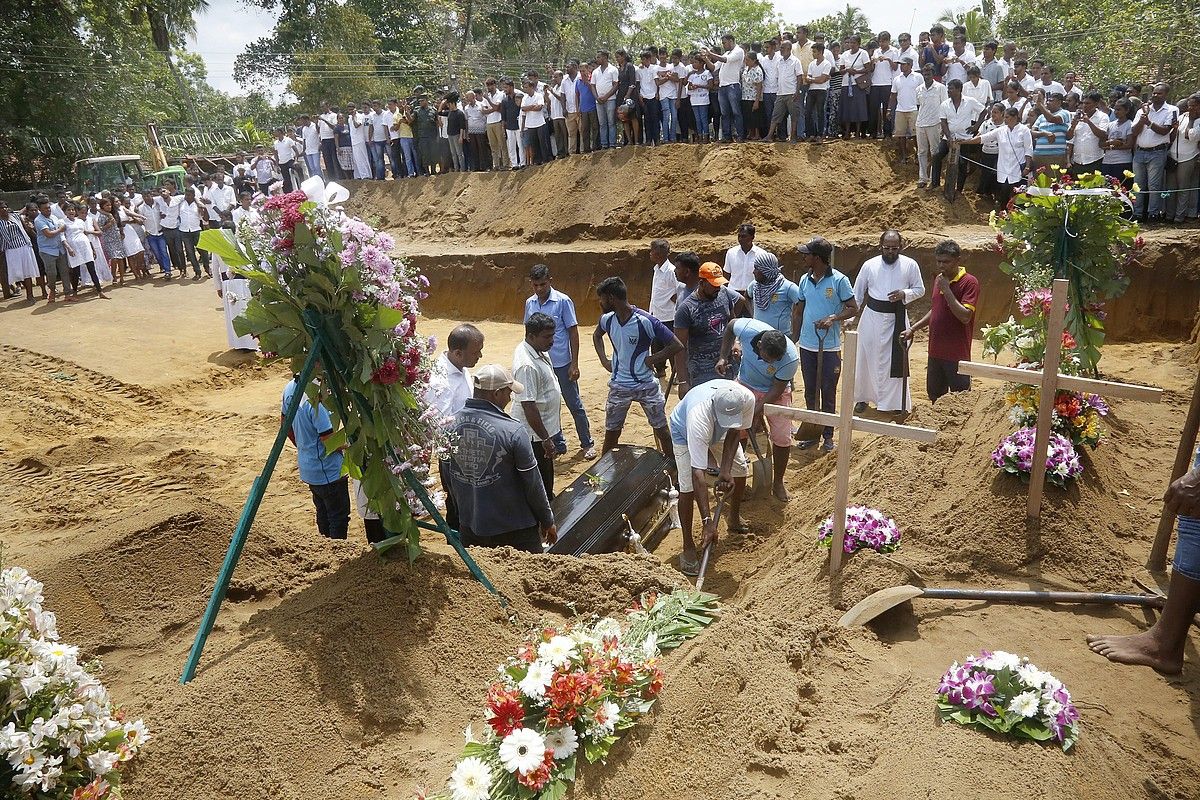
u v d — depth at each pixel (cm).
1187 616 403
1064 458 522
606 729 304
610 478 661
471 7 4094
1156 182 1253
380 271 354
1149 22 1867
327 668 339
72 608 393
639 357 777
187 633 382
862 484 625
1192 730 368
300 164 2317
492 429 500
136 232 1897
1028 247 658
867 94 1579
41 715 265
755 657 371
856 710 361
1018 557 502
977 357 1160
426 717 340
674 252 1489
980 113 1408
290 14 4138
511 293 1661
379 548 395
